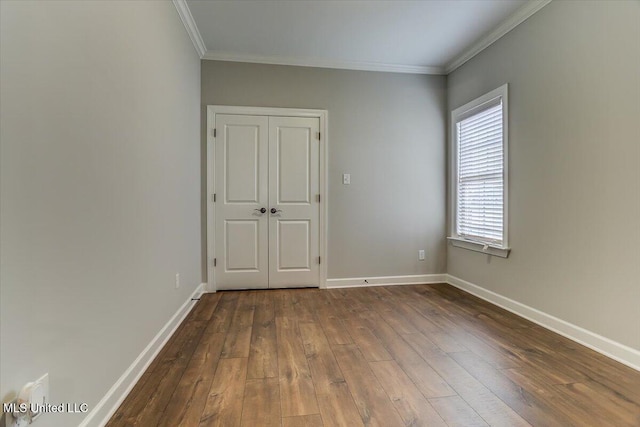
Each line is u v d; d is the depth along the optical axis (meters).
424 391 1.64
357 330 2.42
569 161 2.27
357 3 2.58
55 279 1.10
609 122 2.00
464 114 3.51
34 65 1.01
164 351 2.08
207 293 3.44
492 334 2.34
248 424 1.39
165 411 1.48
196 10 2.65
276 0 2.53
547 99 2.45
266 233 3.57
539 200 2.53
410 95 3.80
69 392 1.17
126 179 1.62
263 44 3.24
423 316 2.72
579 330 2.20
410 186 3.82
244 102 3.49
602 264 2.05
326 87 3.63
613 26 1.97
